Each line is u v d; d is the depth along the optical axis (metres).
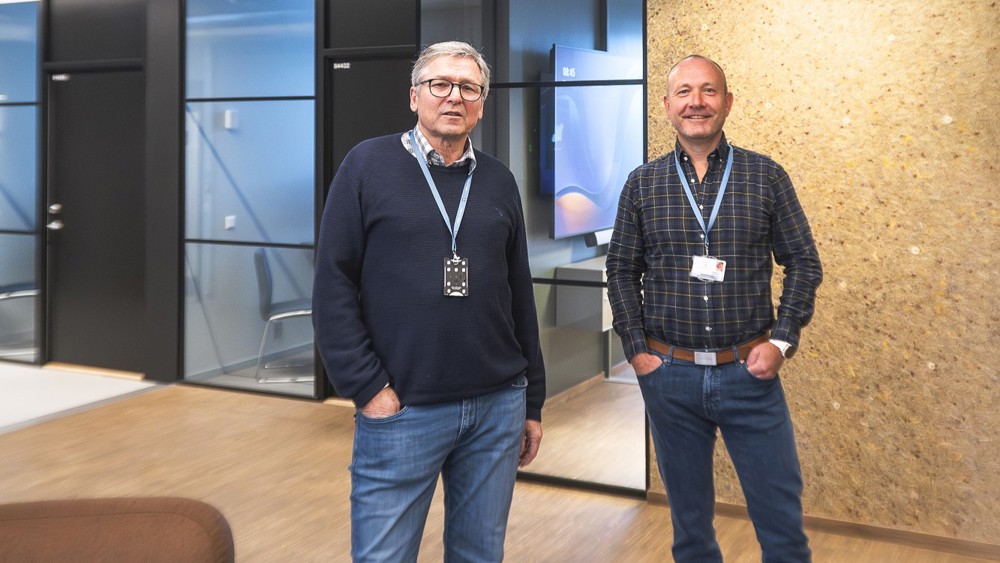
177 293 6.12
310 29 5.64
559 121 4.00
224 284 6.03
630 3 3.79
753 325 2.44
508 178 2.14
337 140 5.67
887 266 3.30
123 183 6.42
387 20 5.45
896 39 3.22
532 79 4.05
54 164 6.66
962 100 3.14
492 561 2.08
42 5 6.54
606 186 3.91
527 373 2.23
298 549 3.30
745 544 3.33
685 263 2.47
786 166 3.45
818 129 3.38
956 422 3.23
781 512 2.44
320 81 5.61
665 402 2.51
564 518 3.66
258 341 5.94
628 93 3.82
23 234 6.75
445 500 2.16
